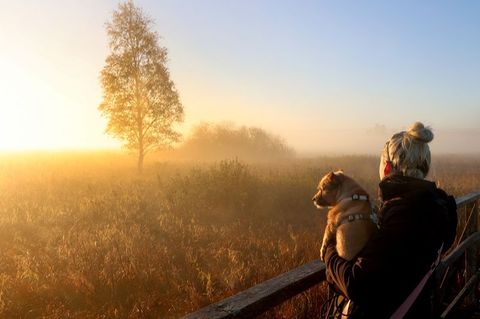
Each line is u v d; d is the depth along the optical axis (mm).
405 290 1649
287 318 3979
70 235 8469
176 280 6254
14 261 7109
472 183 18375
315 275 2193
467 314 4094
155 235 8820
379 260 1596
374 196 14000
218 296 5582
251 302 1763
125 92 22984
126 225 9266
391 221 1652
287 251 7082
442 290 3613
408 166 1854
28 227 9219
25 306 5480
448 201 1803
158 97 23359
